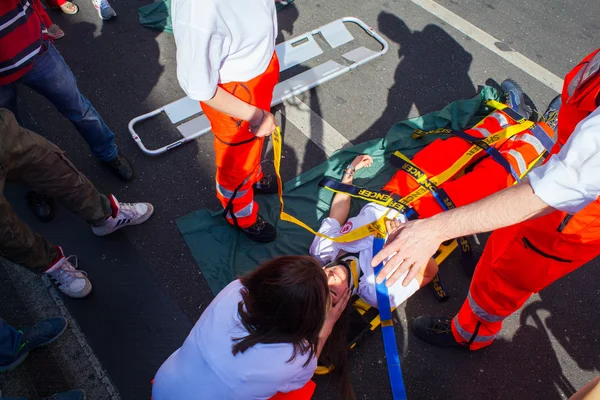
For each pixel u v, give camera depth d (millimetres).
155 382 1665
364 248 2459
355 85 3660
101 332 2512
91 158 3152
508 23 4176
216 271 2725
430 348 2531
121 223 2754
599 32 4152
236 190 2453
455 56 3896
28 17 2113
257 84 1962
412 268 1577
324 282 1483
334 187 2811
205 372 1541
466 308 2229
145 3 4145
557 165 1199
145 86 3588
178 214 2945
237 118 1975
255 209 2738
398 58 3852
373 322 2523
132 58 3748
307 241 2867
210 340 1554
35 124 3285
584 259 1645
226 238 2844
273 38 1950
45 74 2314
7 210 1987
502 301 1976
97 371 2396
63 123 3307
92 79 3600
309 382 1866
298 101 3537
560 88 3727
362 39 3961
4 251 2082
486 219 1378
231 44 1734
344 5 4230
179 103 3424
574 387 2451
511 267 1785
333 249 2523
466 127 3383
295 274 1425
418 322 2545
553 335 2592
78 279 2557
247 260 2785
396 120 3477
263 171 3145
